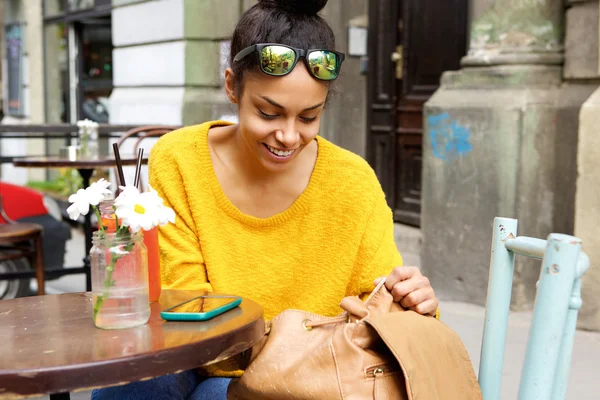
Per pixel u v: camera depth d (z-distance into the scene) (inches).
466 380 57.5
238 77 65.0
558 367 49.2
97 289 53.0
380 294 62.4
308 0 64.3
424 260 191.9
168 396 64.2
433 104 186.5
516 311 172.4
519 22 174.9
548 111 170.7
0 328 53.8
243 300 61.0
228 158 71.6
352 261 70.6
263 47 60.7
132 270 53.0
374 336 56.2
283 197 71.2
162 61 300.8
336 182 71.2
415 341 54.9
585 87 169.0
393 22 247.8
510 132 170.2
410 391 51.9
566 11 170.9
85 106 400.2
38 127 196.9
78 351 47.5
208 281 70.7
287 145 63.6
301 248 70.9
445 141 183.9
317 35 64.1
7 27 500.7
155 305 59.5
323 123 272.4
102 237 53.0
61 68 427.2
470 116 177.3
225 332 51.0
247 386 57.1
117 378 45.6
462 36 218.5
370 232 71.3
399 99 246.5
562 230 173.2
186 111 286.4
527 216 171.3
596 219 155.2
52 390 44.3
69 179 356.2
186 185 70.9
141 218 51.9
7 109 510.3
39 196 205.0
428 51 232.7
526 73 172.4
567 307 47.4
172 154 72.1
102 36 378.6
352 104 267.1
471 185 178.5
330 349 55.4
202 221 70.3
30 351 47.8
